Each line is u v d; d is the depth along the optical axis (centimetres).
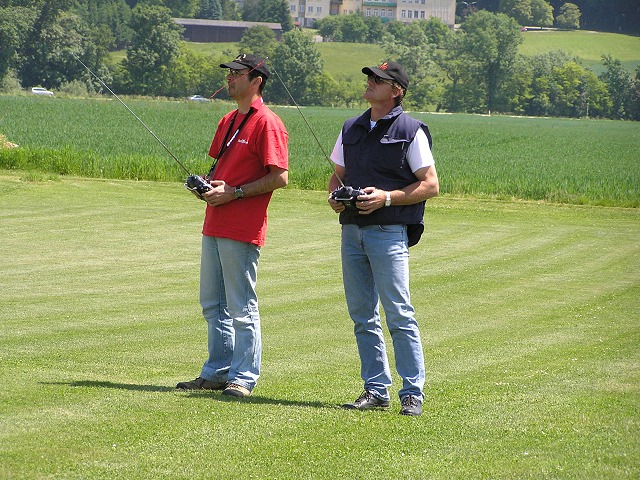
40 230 2948
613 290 2198
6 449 788
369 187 1008
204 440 838
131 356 1334
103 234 2906
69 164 4834
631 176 6103
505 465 784
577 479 748
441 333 1630
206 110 13850
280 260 2545
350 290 1048
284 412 967
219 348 1120
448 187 4931
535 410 993
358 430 898
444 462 793
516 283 2288
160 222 3216
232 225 1075
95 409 937
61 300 1853
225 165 1089
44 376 1126
